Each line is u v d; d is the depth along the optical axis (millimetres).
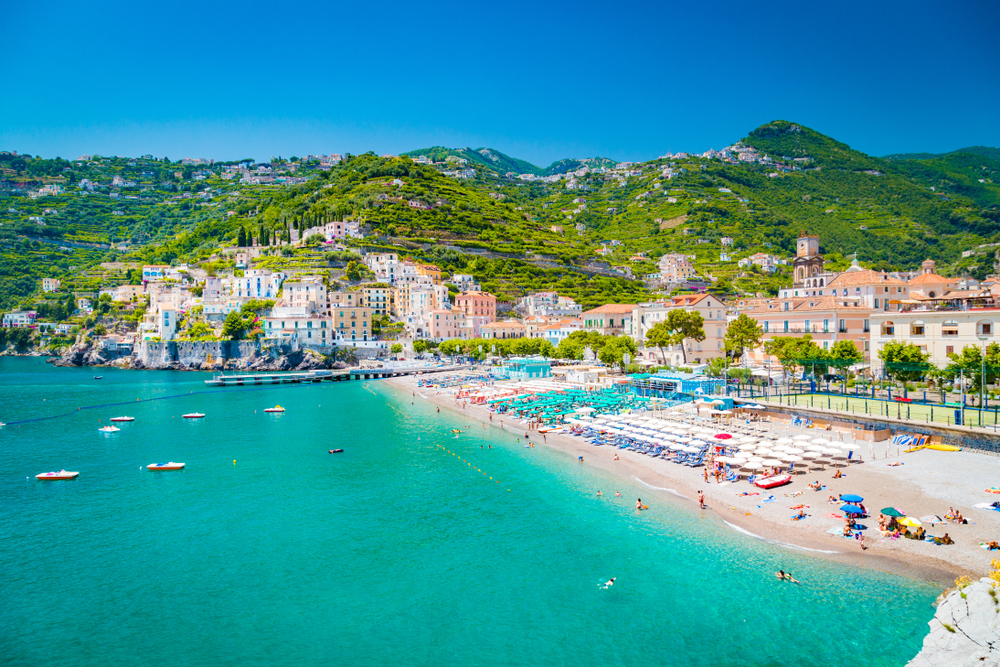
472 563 53406
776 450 73688
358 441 102500
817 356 109750
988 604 36625
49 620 45594
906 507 57312
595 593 47438
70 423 124688
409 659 40312
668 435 88000
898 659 37406
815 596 44594
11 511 68375
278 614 46094
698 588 46938
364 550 56781
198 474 83000
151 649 42000
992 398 90500
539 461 84812
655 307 175500
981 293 135250
